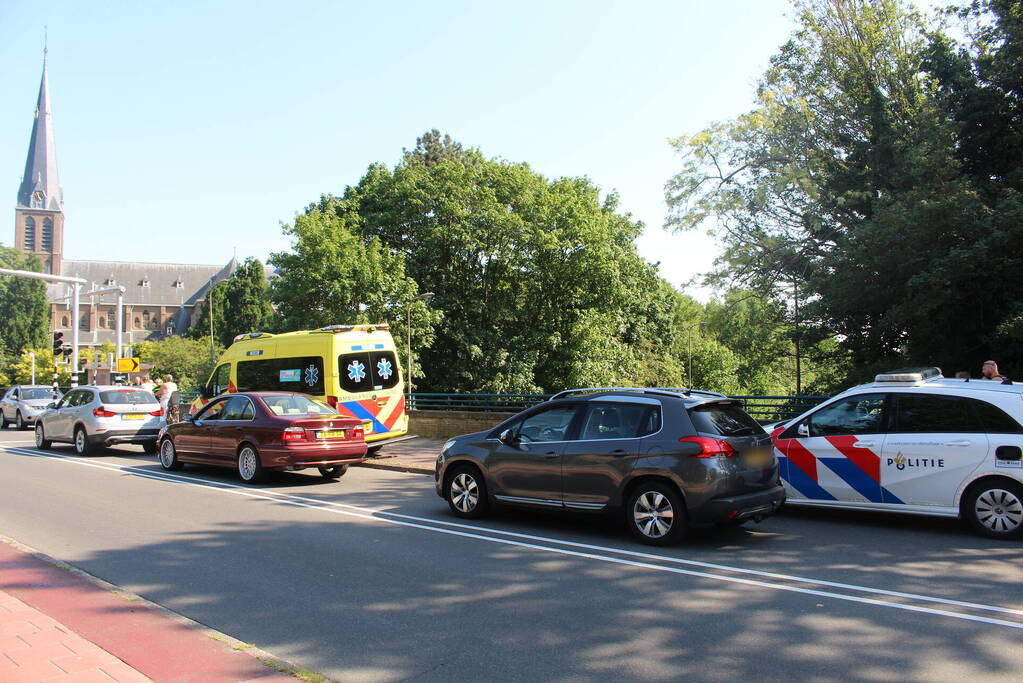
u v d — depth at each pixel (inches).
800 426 345.4
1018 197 586.2
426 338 1153.4
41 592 219.6
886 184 719.7
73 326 1222.3
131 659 165.0
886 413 325.7
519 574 246.5
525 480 323.3
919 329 636.7
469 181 1315.2
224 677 154.8
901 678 159.5
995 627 192.1
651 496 291.1
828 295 684.7
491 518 346.3
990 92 661.9
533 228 1280.8
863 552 277.7
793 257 788.6
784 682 157.8
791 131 796.0
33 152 4291.3
